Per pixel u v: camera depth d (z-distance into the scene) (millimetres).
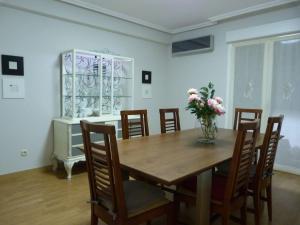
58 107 3512
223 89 4227
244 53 3947
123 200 1364
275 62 3615
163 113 2979
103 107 3771
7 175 3096
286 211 2354
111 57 3777
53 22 3379
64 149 3195
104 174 1432
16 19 3043
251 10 3549
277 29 3459
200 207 1564
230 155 1766
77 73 3465
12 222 2068
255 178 1961
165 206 1585
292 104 3484
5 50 2984
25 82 3172
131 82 4180
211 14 3885
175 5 3512
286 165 3570
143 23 4285
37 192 2693
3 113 3025
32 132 3289
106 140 1329
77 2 3387
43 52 3311
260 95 3807
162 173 1354
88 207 2363
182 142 2223
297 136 3451
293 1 3160
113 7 3623
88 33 3777
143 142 2209
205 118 2221
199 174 1482
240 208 1798
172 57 5059
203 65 4504
